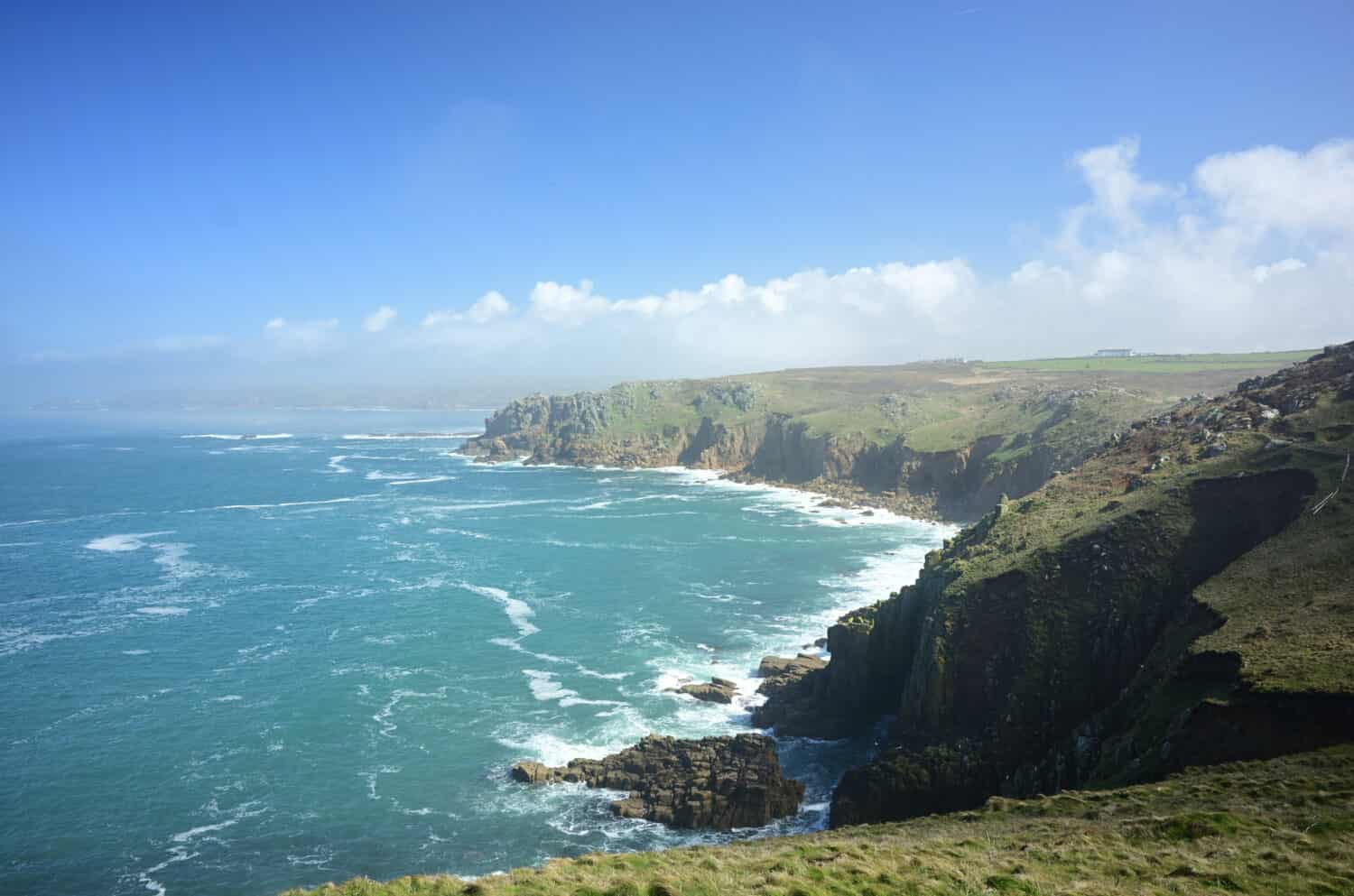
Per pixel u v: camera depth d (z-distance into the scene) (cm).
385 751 7031
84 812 6097
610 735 7281
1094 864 2947
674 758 6594
